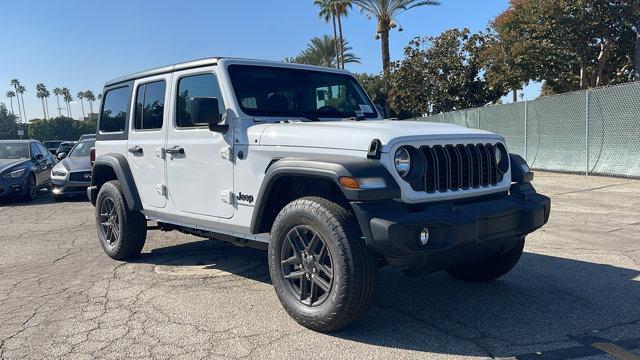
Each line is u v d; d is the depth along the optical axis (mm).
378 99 42312
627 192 10523
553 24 20562
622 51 21703
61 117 101375
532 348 3602
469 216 3701
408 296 4734
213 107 4523
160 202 5547
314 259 3887
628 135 12305
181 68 5289
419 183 3744
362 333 3893
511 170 4426
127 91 6145
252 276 5453
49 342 3898
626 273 5254
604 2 19547
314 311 3855
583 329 3910
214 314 4352
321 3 42750
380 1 30031
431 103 32062
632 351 3523
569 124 14039
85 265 6125
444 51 31219
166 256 6445
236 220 4633
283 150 4188
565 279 5102
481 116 18406
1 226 9336
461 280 5164
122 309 4543
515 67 22859
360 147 3738
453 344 3688
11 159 13375
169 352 3662
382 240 3436
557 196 10398
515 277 5207
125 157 6059
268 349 3652
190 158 5070
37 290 5199
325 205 3775
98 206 6461
